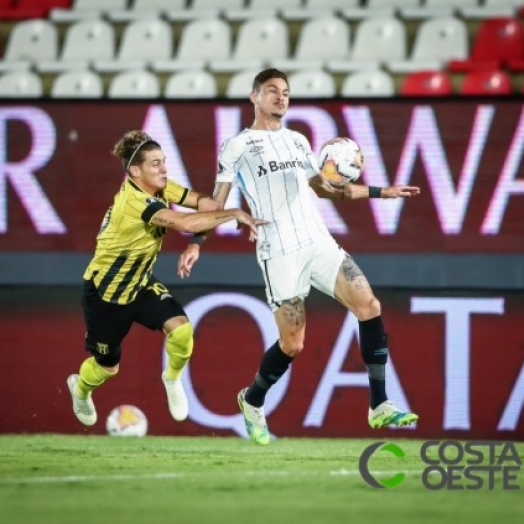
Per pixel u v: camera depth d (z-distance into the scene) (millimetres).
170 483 21656
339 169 25359
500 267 30047
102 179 30828
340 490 21000
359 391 30469
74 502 19656
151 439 30000
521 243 30016
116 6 46406
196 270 30797
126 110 30797
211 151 30656
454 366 30328
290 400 30547
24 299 31141
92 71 42344
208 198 24984
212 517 18188
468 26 43500
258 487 21203
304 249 24688
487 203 30094
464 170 30125
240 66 41562
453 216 30188
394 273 30297
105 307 25453
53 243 30922
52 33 44594
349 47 43219
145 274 25531
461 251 30172
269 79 24781
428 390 30344
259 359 30703
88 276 25609
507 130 29984
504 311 30234
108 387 30984
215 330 30828
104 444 28594
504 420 30188
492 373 30219
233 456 25859
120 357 28281
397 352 30391
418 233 30281
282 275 24797
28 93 41469
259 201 24875
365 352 24656
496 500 20234
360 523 17734
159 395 30906
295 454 26312
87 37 44406
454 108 30109
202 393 30797
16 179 30984
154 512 18672
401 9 44000
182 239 30891
